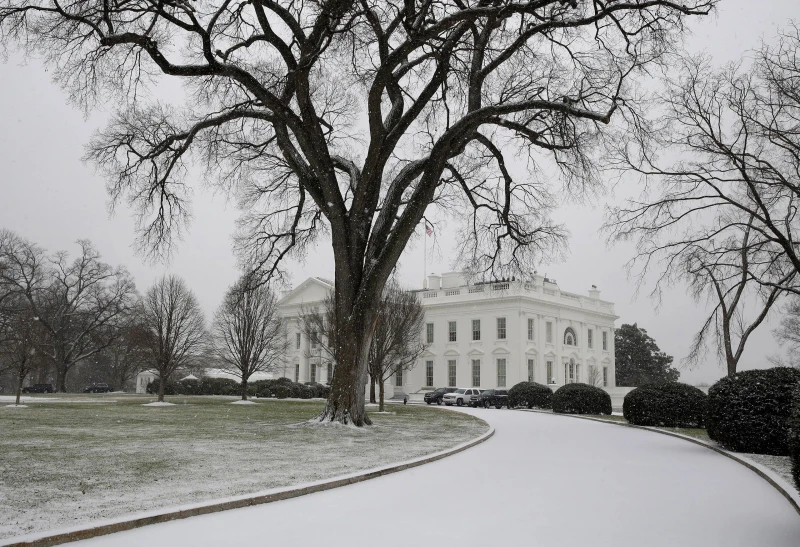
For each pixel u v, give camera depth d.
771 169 18.61
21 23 14.72
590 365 64.50
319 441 14.12
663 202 21.31
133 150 19.73
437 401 47.91
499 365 57.62
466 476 9.74
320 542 5.71
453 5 17.28
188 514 6.63
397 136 18.53
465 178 23.88
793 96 18.22
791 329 45.44
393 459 11.12
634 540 6.01
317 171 18.12
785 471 10.35
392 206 19.53
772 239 18.27
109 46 14.73
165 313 45.84
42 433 15.00
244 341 38.19
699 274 22.75
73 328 67.06
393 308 35.03
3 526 5.90
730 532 6.40
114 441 13.30
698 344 25.19
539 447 14.30
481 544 5.75
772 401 12.70
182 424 18.38
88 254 66.50
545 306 59.56
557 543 5.84
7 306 63.09
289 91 18.62
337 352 18.34
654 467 11.17
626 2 17.42
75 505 6.85
